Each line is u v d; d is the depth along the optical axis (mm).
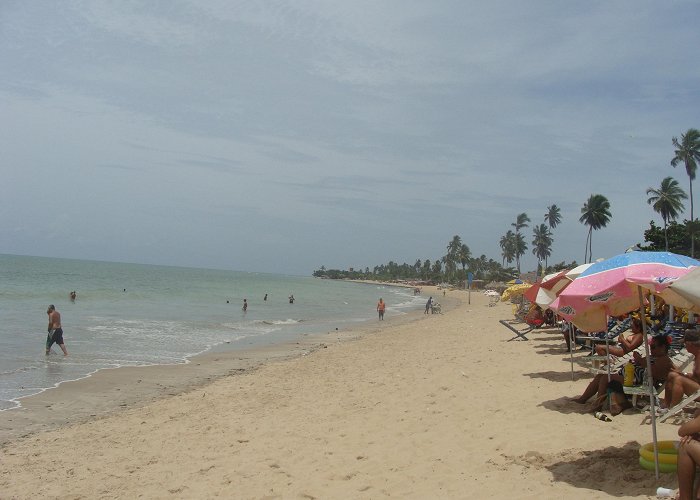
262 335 25469
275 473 6613
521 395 9547
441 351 17469
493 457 6434
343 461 6891
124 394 12000
